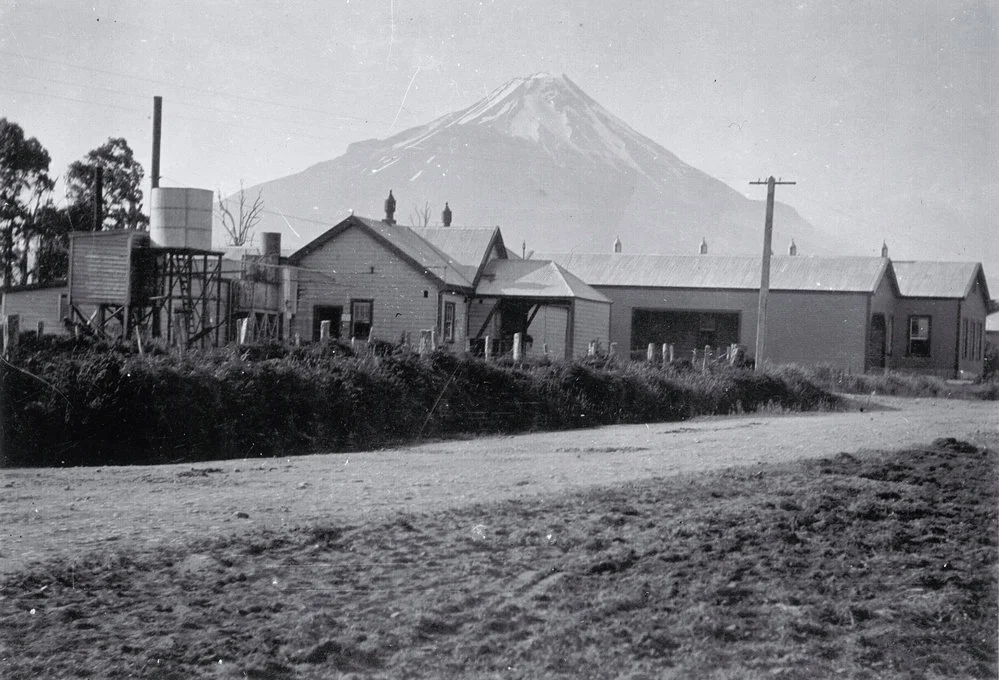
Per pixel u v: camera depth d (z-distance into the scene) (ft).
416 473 42.91
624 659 21.34
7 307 111.14
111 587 23.70
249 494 36.09
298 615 22.54
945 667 21.36
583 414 75.36
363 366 64.75
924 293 173.27
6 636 20.85
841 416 84.23
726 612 23.57
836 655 21.83
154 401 52.01
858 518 30.96
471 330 134.41
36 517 30.78
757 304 163.73
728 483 36.42
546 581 25.27
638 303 169.68
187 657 20.29
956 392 119.14
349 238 125.08
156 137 125.70
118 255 87.86
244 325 69.87
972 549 28.09
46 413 50.14
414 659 20.95
